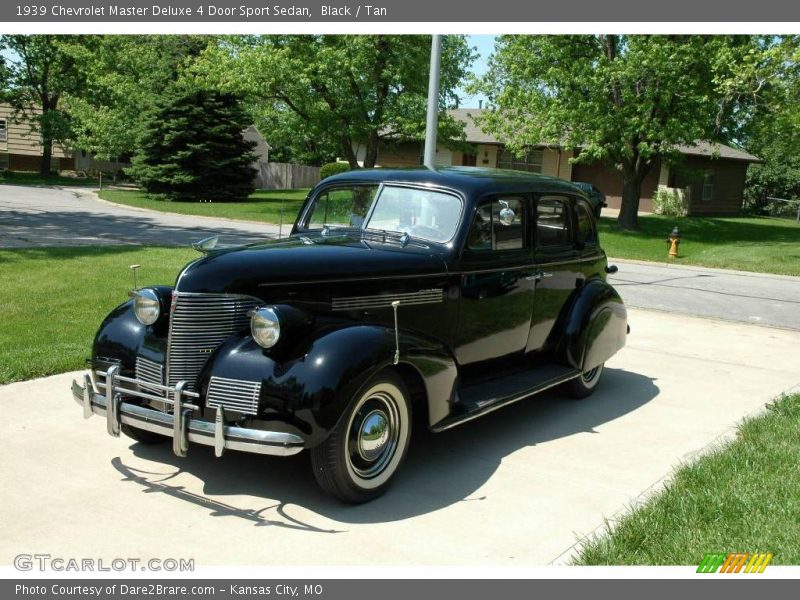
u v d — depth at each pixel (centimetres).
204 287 405
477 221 514
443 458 498
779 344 929
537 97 2205
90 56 3903
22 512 391
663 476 477
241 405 390
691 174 2522
